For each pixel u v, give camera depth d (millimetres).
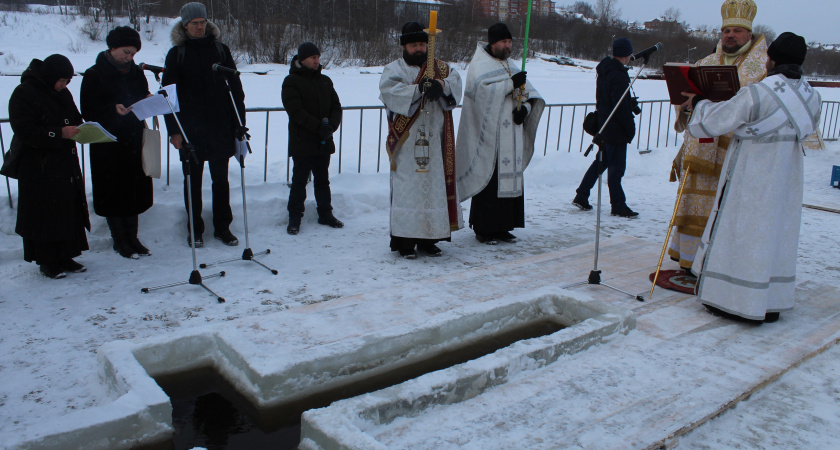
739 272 3682
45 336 3500
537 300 3941
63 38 32906
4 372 3098
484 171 5348
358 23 29766
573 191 7996
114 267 4637
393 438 2547
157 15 38500
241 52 27156
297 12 28844
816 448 2668
